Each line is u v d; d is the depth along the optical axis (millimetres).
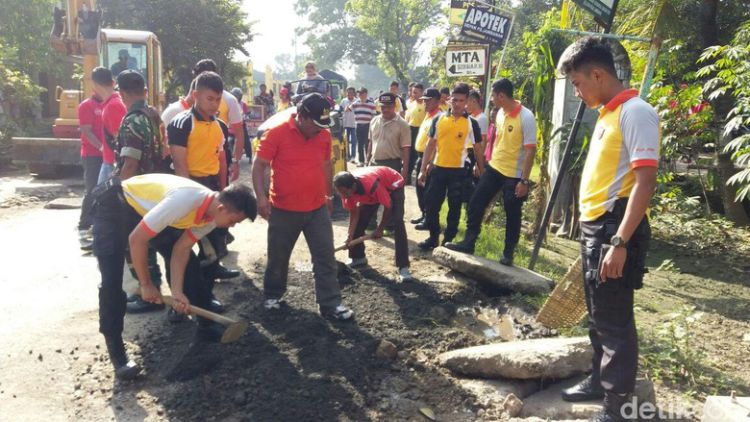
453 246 5680
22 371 3596
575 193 7449
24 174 11867
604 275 2793
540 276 5148
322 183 4336
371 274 5562
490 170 5430
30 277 5328
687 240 7527
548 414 3242
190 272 3846
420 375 3664
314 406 3230
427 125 7910
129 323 4367
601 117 2969
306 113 4008
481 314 4734
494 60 12789
